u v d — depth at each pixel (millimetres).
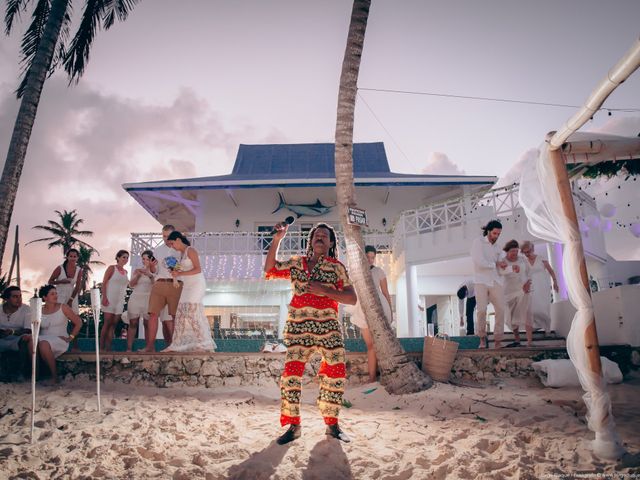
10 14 10250
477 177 17391
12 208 7637
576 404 5148
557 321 9531
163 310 8008
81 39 11094
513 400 5570
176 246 7320
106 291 8102
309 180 17156
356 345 8109
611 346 6855
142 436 4336
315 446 4074
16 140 7852
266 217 18859
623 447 3660
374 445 4203
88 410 5270
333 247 4699
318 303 4418
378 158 21656
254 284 15398
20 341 6793
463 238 13344
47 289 6984
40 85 8312
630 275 18781
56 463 3732
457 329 17422
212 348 7316
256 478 3477
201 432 4527
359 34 7164
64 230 44062
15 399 5602
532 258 9336
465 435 4348
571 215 4145
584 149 4215
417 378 6258
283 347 7328
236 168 21359
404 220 14914
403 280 15820
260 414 5223
